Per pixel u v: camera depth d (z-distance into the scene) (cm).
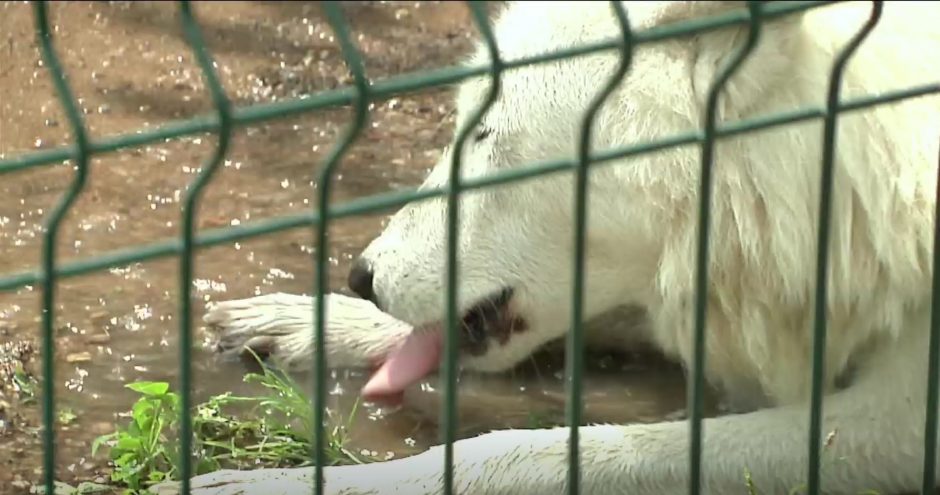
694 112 576
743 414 620
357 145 954
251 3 1141
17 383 676
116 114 964
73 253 797
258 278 795
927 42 591
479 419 687
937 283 489
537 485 586
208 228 834
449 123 987
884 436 598
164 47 1058
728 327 616
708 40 567
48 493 407
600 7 621
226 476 591
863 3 591
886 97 465
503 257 645
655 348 748
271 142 949
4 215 830
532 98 621
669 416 703
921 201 577
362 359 725
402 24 1126
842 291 591
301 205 873
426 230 656
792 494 573
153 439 619
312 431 645
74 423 651
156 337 731
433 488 587
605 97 421
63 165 893
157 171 900
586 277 630
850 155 571
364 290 675
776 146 570
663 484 594
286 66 1050
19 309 744
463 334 667
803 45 565
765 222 582
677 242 600
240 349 727
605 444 597
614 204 604
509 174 422
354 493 584
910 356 597
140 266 796
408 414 685
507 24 650
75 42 1048
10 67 1001
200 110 981
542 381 724
